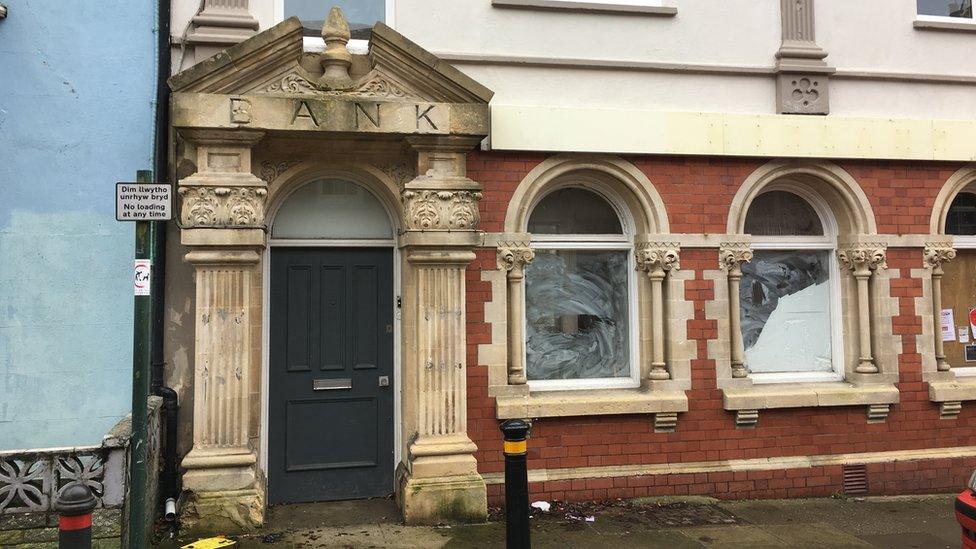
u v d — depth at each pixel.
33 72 5.77
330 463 6.36
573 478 6.50
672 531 5.90
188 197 5.60
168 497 5.71
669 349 6.81
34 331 5.67
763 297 7.39
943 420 7.32
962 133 7.44
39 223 5.71
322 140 5.88
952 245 7.44
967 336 7.71
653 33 6.95
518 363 6.54
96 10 5.91
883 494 7.09
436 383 6.04
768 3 7.22
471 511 5.90
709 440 6.80
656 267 6.79
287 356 6.32
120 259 5.82
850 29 7.39
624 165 6.74
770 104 7.16
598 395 6.68
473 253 6.11
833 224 7.50
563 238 6.95
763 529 6.02
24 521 4.51
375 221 6.55
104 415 5.73
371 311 6.50
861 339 7.22
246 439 5.68
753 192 7.05
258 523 5.58
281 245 6.32
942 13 7.99
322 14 6.59
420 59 5.89
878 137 7.21
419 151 6.03
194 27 6.08
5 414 5.59
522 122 6.47
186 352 5.94
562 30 6.76
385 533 5.62
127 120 5.89
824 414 7.08
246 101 5.58
